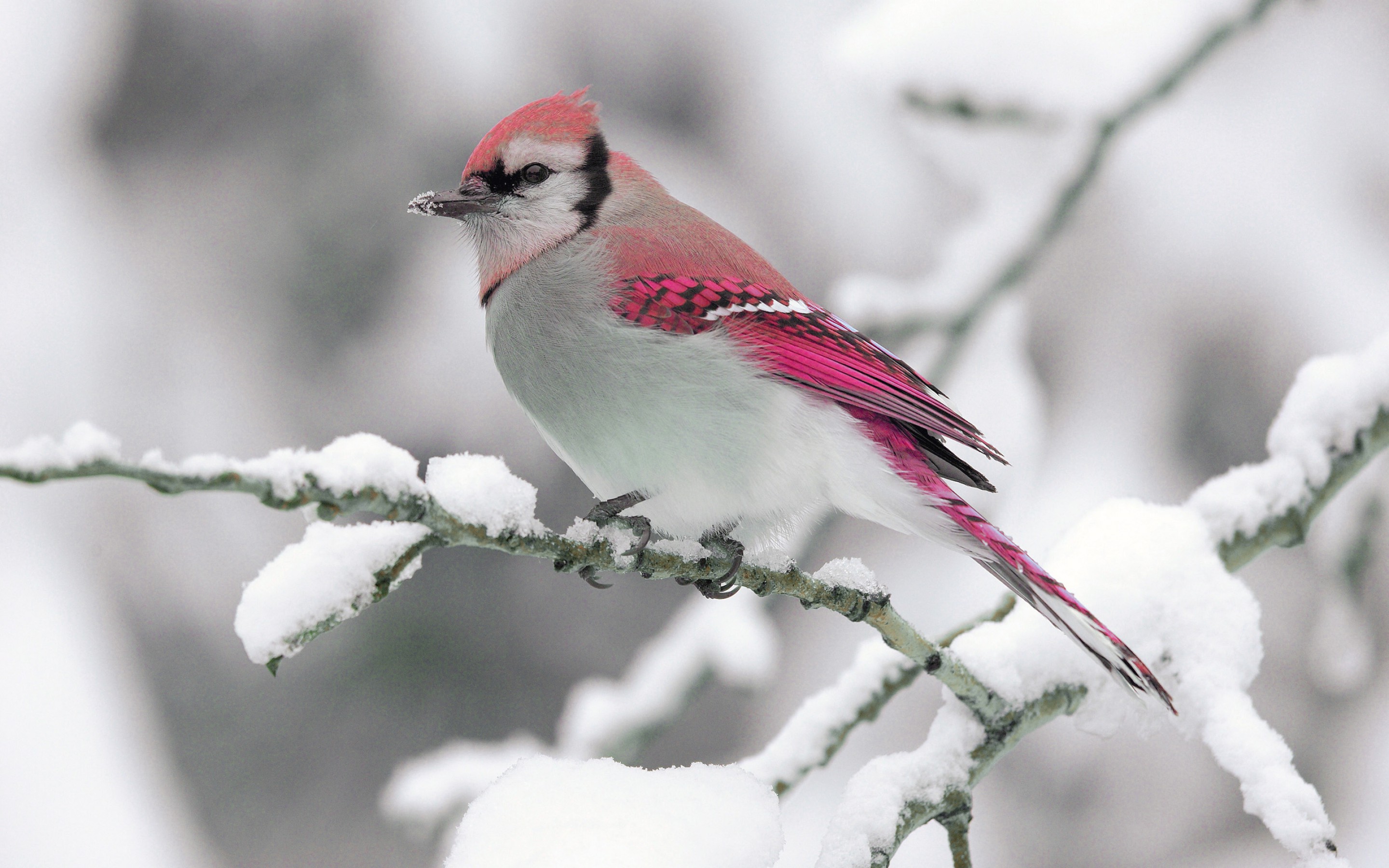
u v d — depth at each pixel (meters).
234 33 13.52
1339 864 3.99
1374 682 11.30
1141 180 11.34
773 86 13.03
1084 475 11.16
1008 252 7.92
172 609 12.91
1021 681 4.53
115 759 11.63
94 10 13.51
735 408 5.46
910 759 4.39
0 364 12.41
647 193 6.25
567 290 5.69
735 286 5.67
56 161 13.38
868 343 5.80
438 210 6.12
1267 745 4.30
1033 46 7.47
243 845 12.98
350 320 13.38
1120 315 11.40
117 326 12.92
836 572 4.50
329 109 13.47
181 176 13.51
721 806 3.60
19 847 10.96
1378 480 6.88
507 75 13.30
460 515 3.71
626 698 7.99
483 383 13.15
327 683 13.70
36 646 11.70
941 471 6.00
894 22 7.62
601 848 3.40
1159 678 4.55
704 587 5.34
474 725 13.76
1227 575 4.84
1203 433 11.30
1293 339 11.17
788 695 12.58
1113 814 11.59
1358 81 11.42
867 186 12.94
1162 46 7.43
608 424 5.55
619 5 13.03
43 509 12.34
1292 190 11.29
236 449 13.05
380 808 13.40
